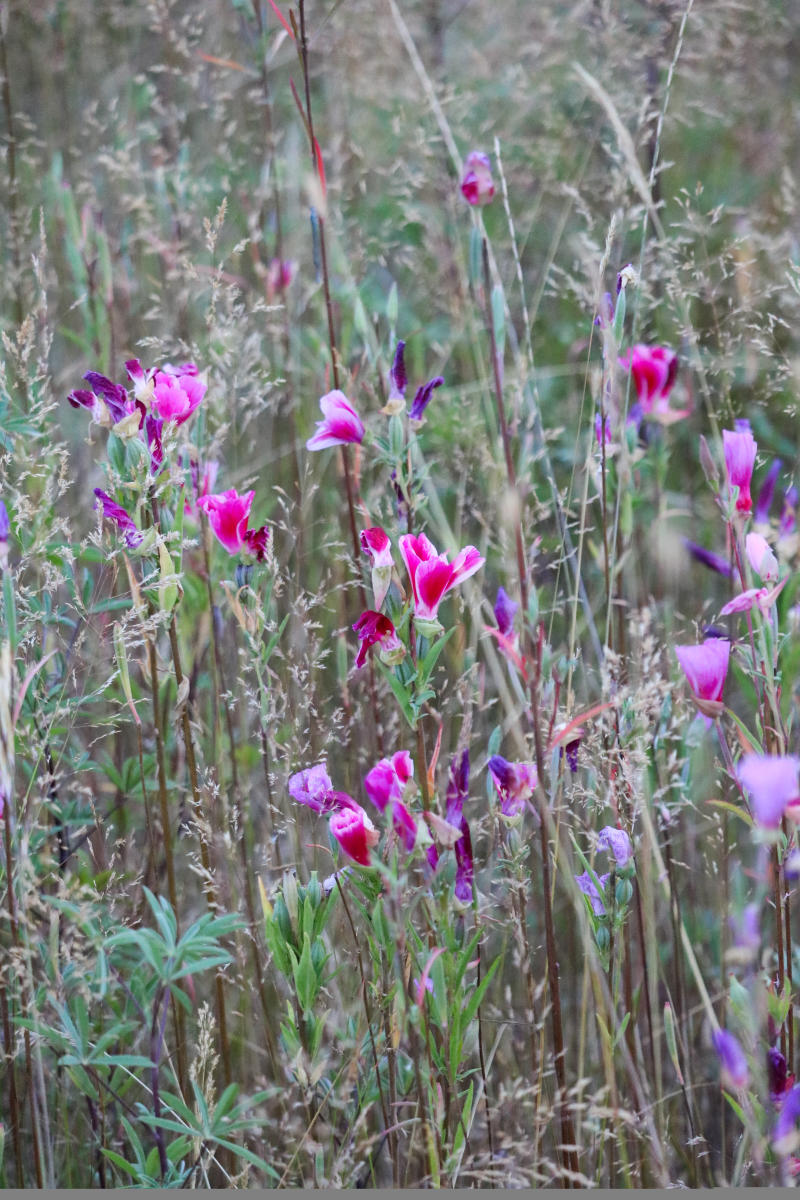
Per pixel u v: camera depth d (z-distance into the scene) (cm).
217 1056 192
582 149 360
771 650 166
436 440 288
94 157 346
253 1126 174
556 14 384
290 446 291
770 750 176
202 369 265
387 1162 205
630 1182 191
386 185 362
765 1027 169
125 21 388
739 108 367
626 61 337
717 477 180
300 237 329
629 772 178
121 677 185
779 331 303
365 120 372
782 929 170
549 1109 191
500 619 185
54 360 312
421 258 343
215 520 185
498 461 228
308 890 167
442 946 161
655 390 237
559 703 194
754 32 371
